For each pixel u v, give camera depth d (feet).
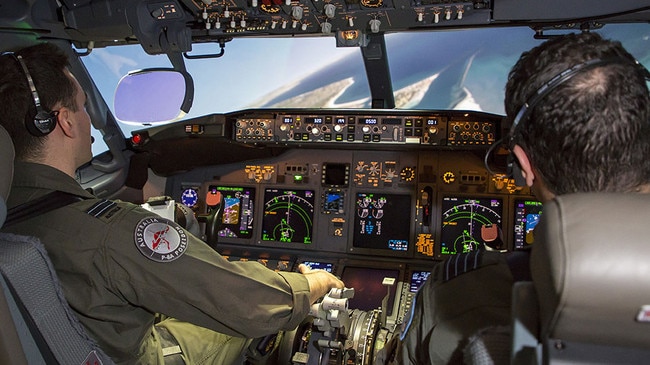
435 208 11.69
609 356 2.39
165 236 4.95
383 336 8.37
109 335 4.92
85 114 5.32
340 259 12.09
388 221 11.94
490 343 2.92
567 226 2.24
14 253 3.88
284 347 8.06
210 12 8.66
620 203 2.27
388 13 8.37
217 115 11.44
